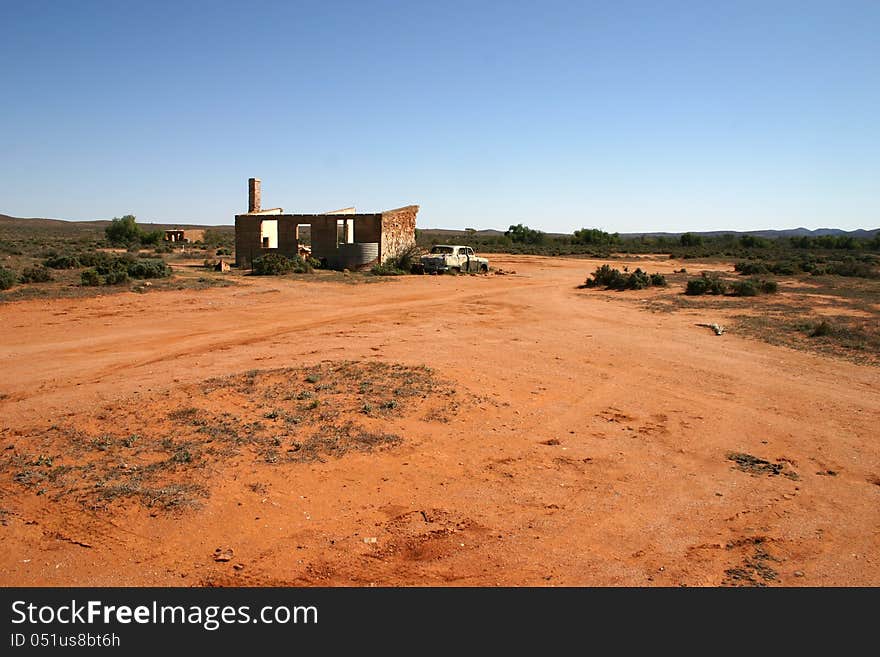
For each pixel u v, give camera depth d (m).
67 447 7.56
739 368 13.11
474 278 33.47
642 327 18.22
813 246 92.00
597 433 9.02
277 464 7.32
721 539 6.09
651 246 91.81
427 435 8.52
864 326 18.19
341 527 6.07
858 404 10.66
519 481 7.27
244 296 22.64
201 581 5.18
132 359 12.54
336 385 10.43
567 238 111.25
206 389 10.02
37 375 11.13
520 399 10.45
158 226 163.62
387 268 33.34
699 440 8.84
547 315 20.39
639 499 6.93
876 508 6.83
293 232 35.38
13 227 126.38
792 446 8.67
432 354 13.55
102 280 23.52
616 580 5.36
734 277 37.25
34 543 5.56
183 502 6.28
